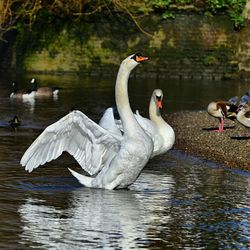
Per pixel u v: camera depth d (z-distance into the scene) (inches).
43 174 629.0
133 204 537.6
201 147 773.3
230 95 1365.7
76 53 1771.7
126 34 1758.1
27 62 1797.5
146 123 652.7
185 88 1488.7
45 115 1031.6
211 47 1747.0
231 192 586.6
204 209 532.1
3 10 1729.8
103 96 1300.4
